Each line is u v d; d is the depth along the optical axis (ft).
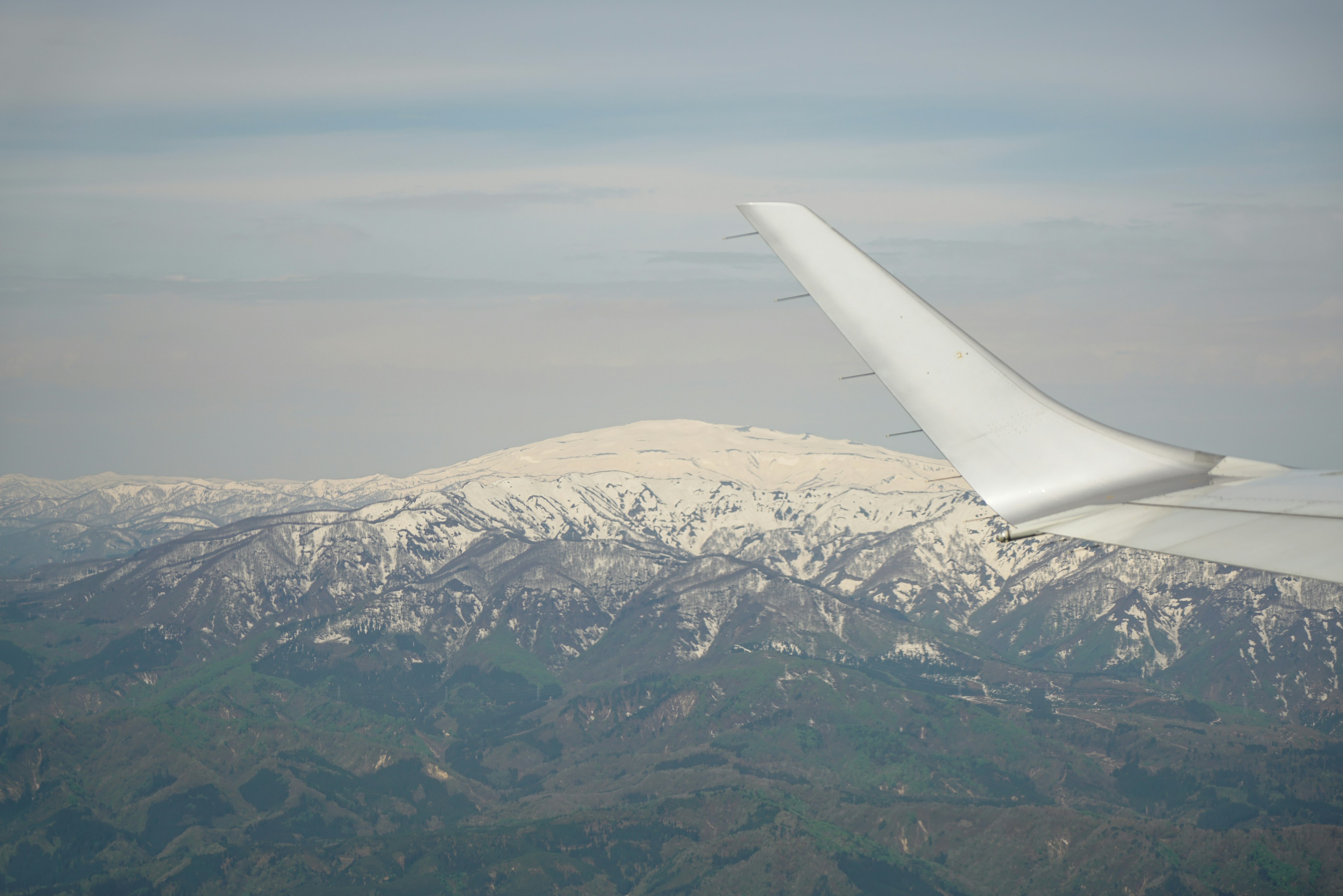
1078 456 39.06
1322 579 26.30
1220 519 32.60
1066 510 36.24
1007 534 35.50
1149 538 32.30
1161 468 38.09
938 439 40.47
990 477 38.70
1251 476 37.04
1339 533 29.40
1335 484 34.27
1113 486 37.19
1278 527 30.99
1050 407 41.73
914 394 42.04
